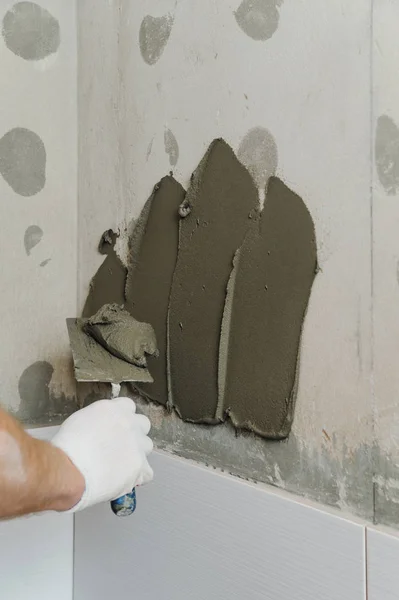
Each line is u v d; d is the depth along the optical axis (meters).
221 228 1.02
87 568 1.30
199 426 1.06
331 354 0.83
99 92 1.34
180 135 1.11
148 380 0.99
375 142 0.77
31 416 1.33
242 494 0.93
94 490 0.70
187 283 1.09
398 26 0.74
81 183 1.40
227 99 1.00
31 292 1.33
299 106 0.87
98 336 1.03
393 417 0.75
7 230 1.29
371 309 0.78
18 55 1.31
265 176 0.93
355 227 0.80
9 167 1.29
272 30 0.91
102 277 1.33
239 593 0.94
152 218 1.19
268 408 0.92
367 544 0.75
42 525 1.30
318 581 0.81
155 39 1.17
